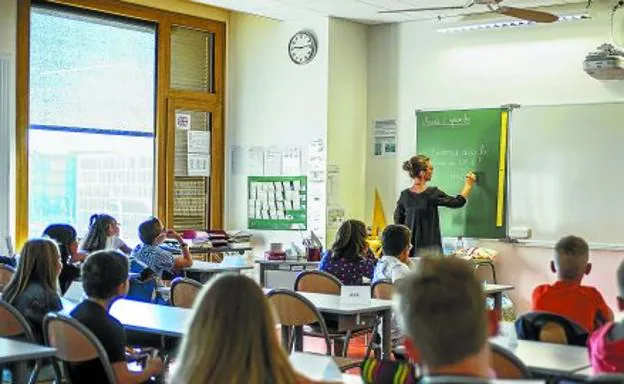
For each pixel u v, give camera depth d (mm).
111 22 8758
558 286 4129
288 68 9305
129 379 3877
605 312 4086
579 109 8016
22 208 7996
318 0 8148
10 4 7746
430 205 8367
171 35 9289
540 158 8234
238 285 2250
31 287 4637
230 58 9781
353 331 5836
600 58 7457
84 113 8531
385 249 6086
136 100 9031
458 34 8734
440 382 1744
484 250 8352
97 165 8688
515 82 8383
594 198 7941
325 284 5977
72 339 3820
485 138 8555
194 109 9523
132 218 9023
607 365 2986
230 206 9836
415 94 9008
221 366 2168
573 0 7797
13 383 3816
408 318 1837
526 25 8281
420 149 8945
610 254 7859
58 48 8289
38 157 8180
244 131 9695
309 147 9125
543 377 3361
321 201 9031
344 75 9117
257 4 8359
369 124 9328
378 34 9281
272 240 9500
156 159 9203
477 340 1799
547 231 8195
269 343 2232
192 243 8852
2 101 7676
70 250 6996
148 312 4918
